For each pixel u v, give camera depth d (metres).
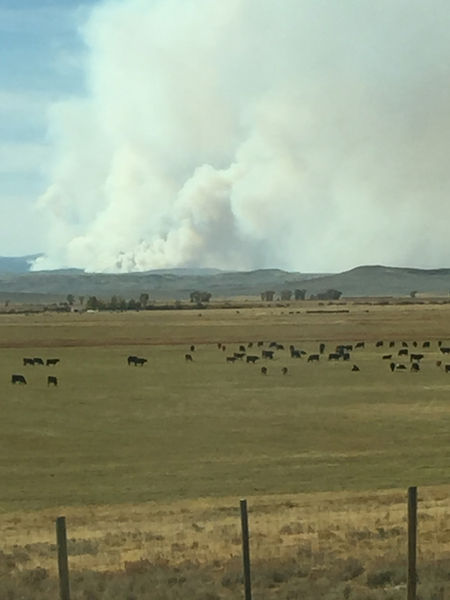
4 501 35.72
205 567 18.72
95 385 83.69
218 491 37.34
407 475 40.78
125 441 52.16
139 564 19.06
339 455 46.91
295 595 15.59
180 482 39.84
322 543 21.97
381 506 29.75
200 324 193.88
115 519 29.05
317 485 38.41
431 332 166.38
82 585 16.86
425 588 15.62
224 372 95.69
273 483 39.12
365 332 166.62
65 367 103.44
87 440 52.59
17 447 50.19
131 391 78.31
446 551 20.38
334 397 73.25
